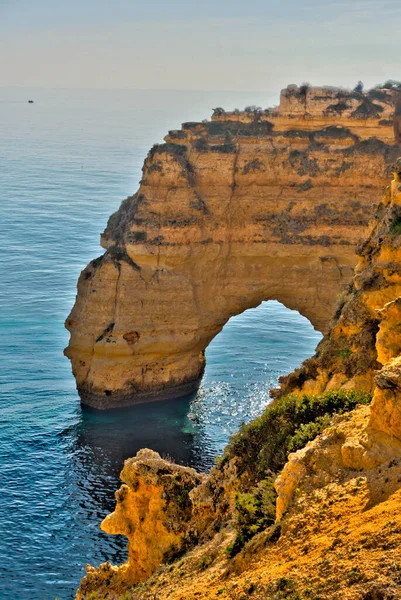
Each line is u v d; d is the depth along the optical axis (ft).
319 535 55.06
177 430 190.29
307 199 221.87
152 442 183.73
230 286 223.10
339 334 110.73
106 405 202.80
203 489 83.82
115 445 181.47
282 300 226.58
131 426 192.85
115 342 203.82
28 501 154.51
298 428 79.15
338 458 61.52
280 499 62.64
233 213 220.64
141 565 85.71
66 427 189.98
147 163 216.13
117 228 222.48
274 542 59.57
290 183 222.48
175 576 73.00
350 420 67.00
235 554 66.44
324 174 221.05
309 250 221.05
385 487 55.36
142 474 87.25
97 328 206.69
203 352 225.97
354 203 220.02
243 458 83.05
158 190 212.84
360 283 108.99
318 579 50.47
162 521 84.79
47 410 197.88
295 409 82.33
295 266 223.30
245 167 220.84
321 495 58.49
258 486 73.36
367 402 79.87
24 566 133.39
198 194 216.95
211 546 74.74
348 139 223.10
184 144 223.51
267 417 84.69
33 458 173.06
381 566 48.19
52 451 177.27
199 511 83.15
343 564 50.08
